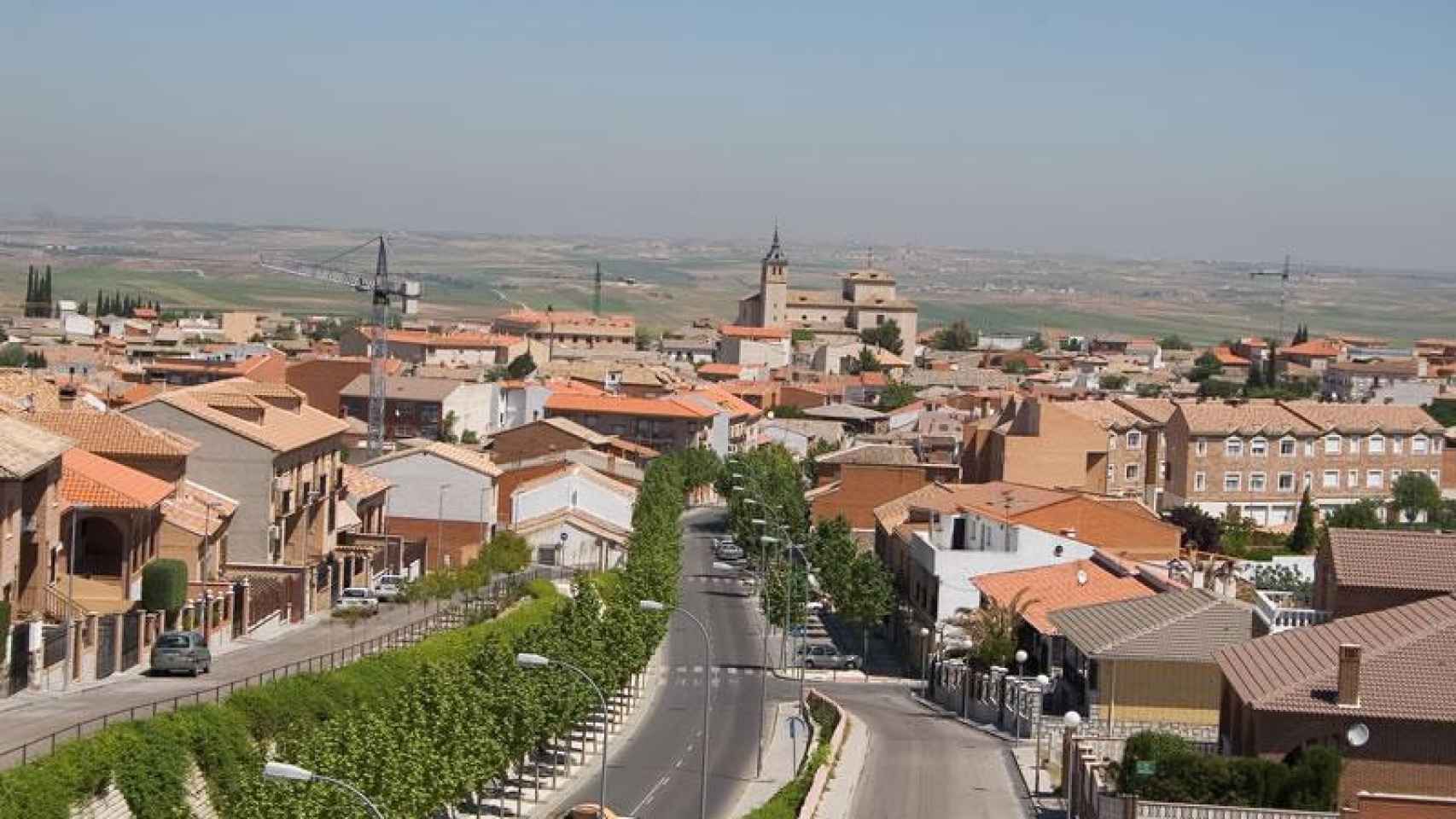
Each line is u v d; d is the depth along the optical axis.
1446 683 77.75
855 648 164.12
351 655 115.38
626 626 123.38
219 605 121.12
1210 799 76.19
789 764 111.94
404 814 79.44
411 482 187.88
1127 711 103.12
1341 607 92.56
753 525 199.38
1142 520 157.50
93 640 100.38
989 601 134.62
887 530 180.38
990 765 106.25
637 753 114.81
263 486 144.75
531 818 95.06
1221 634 104.75
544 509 194.38
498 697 96.19
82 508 116.38
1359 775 76.56
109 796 74.38
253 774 74.44
